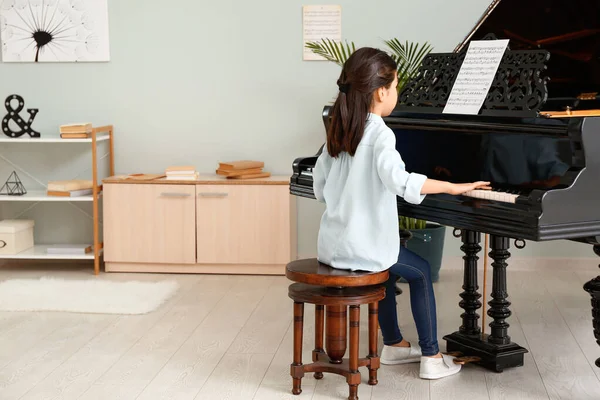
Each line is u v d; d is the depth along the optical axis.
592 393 3.05
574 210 2.59
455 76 3.23
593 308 2.94
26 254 5.25
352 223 2.91
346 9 5.29
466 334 3.49
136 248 5.20
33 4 5.44
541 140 2.82
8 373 3.32
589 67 3.32
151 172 5.55
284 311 4.29
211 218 5.12
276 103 5.41
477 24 3.37
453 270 5.36
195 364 3.43
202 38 5.41
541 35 3.36
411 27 5.27
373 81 2.89
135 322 4.09
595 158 2.63
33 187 5.61
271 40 5.36
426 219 2.98
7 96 5.53
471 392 3.06
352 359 2.95
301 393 3.06
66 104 5.53
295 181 3.59
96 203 5.17
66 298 4.55
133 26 5.43
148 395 3.06
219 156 5.49
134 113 5.51
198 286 4.87
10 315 4.22
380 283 3.13
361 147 2.91
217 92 5.44
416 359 3.40
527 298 4.57
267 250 5.12
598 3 3.11
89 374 3.30
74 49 5.46
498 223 2.67
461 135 3.16
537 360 3.45
